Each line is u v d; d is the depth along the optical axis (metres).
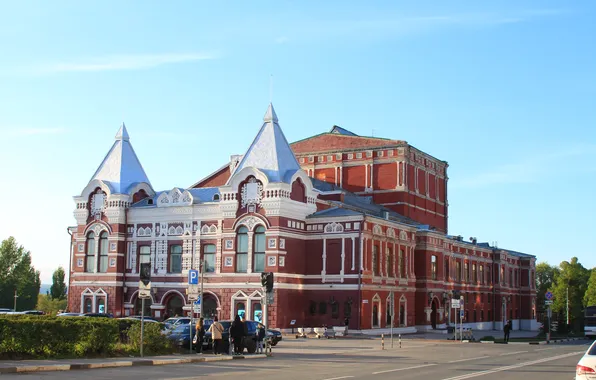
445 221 109.19
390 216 85.44
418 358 42.31
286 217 69.38
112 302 76.62
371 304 70.38
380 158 97.94
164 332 43.31
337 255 70.25
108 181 79.62
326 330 67.12
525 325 114.12
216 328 41.22
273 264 67.88
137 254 77.25
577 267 145.75
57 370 30.72
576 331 116.19
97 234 78.81
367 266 69.94
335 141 102.69
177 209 75.25
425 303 82.44
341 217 70.38
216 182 88.12
